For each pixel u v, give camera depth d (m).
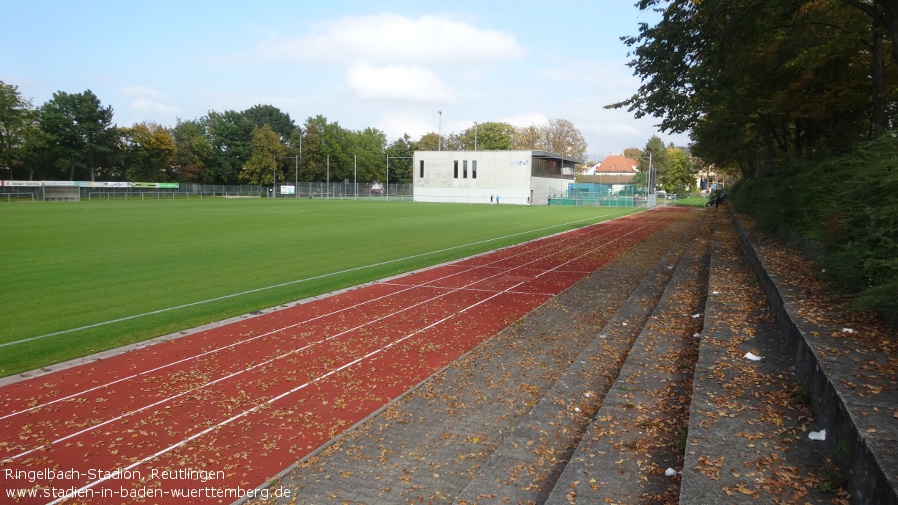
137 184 81.06
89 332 10.94
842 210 9.81
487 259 21.33
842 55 21.67
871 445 3.69
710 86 17.28
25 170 79.88
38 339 10.48
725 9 14.73
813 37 20.23
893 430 3.89
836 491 3.94
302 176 107.50
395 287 15.53
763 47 21.64
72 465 5.81
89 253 21.16
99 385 8.09
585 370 8.09
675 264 19.17
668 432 5.53
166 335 10.65
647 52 16.20
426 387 7.82
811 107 23.14
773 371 6.41
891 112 23.19
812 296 8.20
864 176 9.78
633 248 25.34
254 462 5.84
